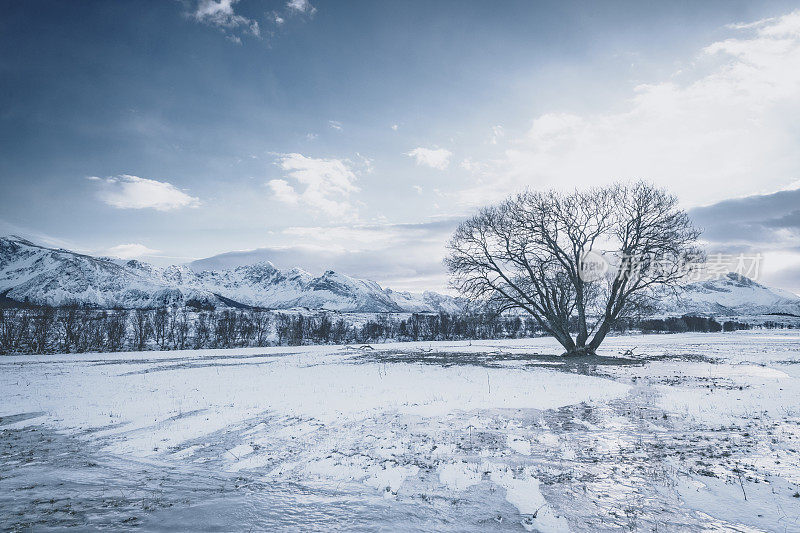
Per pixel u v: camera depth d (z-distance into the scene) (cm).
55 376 2805
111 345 7188
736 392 1780
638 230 3375
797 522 677
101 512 749
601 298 3719
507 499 800
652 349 4594
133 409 1698
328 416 1518
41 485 900
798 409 1439
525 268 3656
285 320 11531
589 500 786
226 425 1431
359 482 910
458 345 6041
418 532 678
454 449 1109
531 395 1809
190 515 736
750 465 920
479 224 3762
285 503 797
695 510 735
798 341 6222
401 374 2566
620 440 1151
